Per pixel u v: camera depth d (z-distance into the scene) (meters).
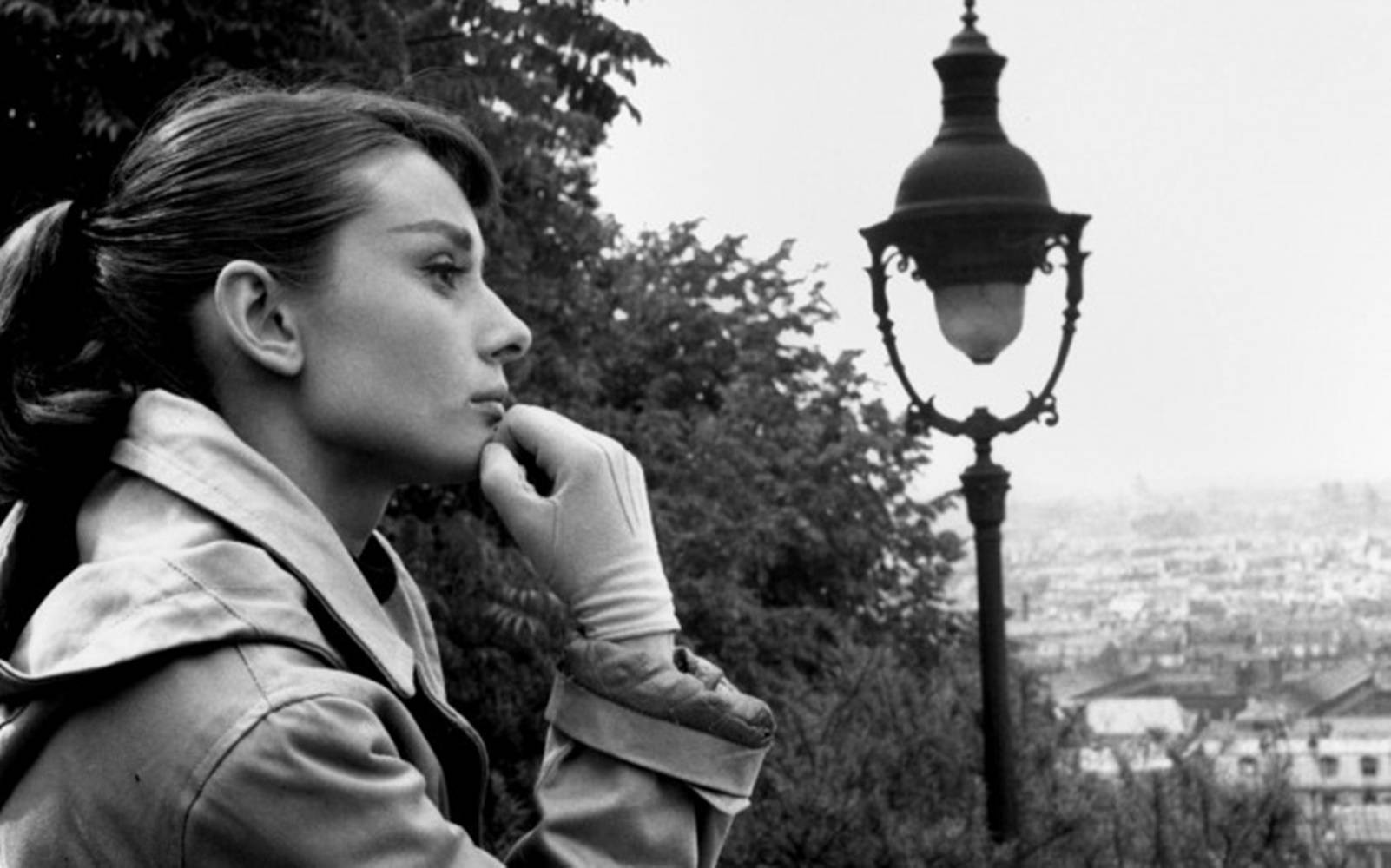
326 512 1.53
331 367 1.50
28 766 1.42
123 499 1.49
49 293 1.56
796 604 20.84
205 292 1.51
